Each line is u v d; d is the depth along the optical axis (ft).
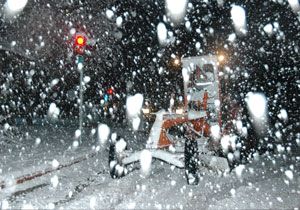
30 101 59.67
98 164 26.53
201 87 29.12
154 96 65.57
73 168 24.62
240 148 26.21
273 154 33.42
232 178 22.47
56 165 24.14
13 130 40.68
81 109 34.60
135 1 76.43
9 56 51.65
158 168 25.68
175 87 32.50
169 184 20.66
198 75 29.19
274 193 18.52
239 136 26.96
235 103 29.86
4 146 31.71
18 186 19.10
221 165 23.32
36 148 31.27
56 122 61.62
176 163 20.30
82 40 32.37
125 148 22.91
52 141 36.32
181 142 23.63
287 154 33.65
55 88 65.62
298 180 21.90
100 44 69.62
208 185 20.49
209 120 27.96
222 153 24.16
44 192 18.20
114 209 15.58
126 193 18.47
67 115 71.20
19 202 16.25
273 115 60.80
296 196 17.89
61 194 17.90
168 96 51.75
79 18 62.34
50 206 15.75
